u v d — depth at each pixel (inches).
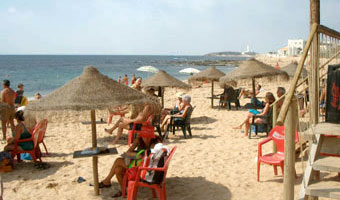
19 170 239.6
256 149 282.2
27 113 178.7
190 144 305.6
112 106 175.9
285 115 115.6
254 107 474.6
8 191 199.8
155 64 4087.1
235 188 195.9
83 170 237.5
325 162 130.0
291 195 125.2
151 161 173.2
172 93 794.2
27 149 241.1
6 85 345.7
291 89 121.0
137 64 4033.0
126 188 191.9
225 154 269.1
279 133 207.9
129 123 295.7
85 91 180.4
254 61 478.6
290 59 4072.3
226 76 474.9
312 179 134.4
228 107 520.1
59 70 2454.5
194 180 212.2
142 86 446.9
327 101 150.5
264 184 200.1
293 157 124.0
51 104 173.9
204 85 1001.5
